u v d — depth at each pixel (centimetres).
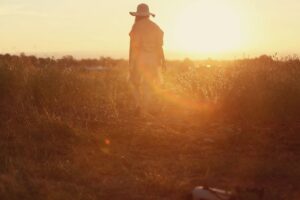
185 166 643
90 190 565
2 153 664
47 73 1010
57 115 871
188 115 945
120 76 1388
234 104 930
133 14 994
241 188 549
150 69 984
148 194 562
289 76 986
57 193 537
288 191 573
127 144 745
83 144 734
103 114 902
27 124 791
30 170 609
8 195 530
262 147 730
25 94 952
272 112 883
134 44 983
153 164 654
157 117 936
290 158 673
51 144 711
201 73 1141
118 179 604
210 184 587
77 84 1036
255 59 1200
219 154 700
